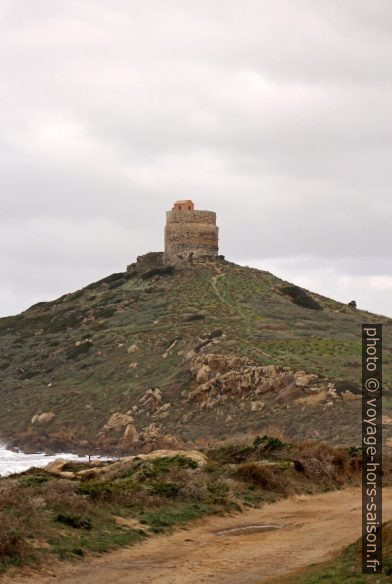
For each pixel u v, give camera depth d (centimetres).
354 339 16938
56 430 15275
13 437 15612
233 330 17625
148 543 3497
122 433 14138
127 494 4169
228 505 4459
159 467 4984
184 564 3125
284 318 19112
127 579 2866
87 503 3847
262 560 3209
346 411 11919
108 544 3347
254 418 12900
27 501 3569
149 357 17512
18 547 2962
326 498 5097
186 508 4238
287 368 13762
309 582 2716
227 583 2834
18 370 19625
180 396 14712
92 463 5788
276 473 5294
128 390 15900
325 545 3494
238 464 5581
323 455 5797
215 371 14725
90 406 15788
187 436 13050
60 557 3062
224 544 3538
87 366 18400
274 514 4438
